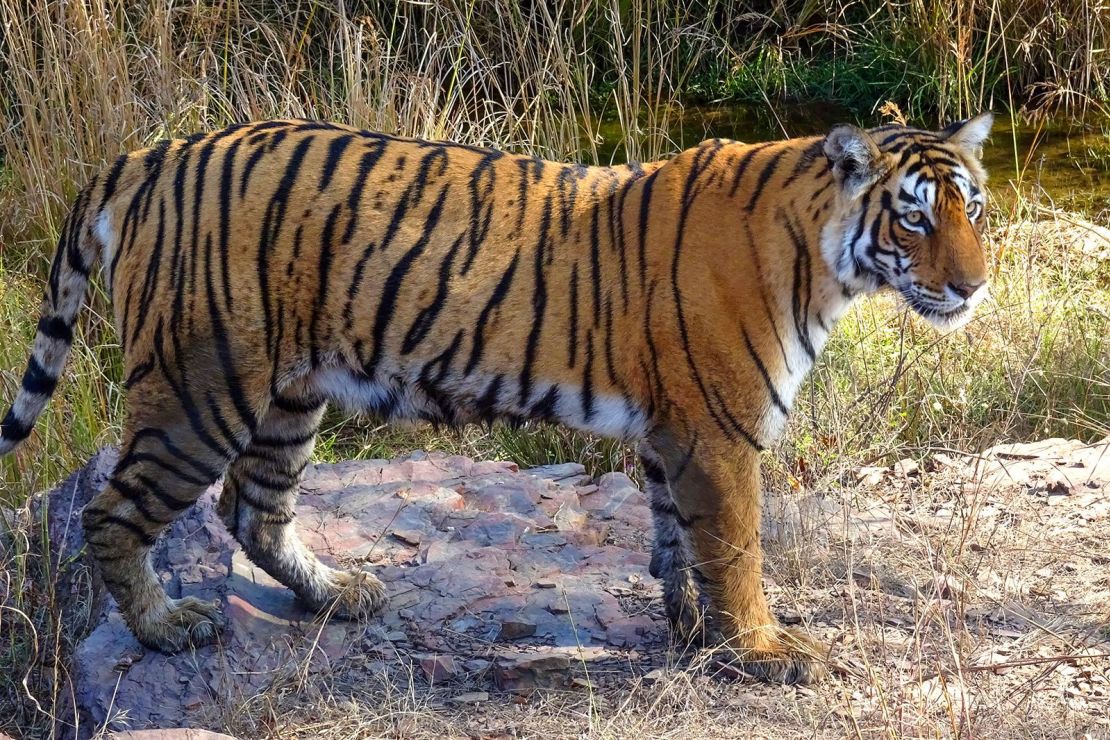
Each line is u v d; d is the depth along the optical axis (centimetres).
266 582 722
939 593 646
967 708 589
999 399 995
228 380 617
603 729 592
